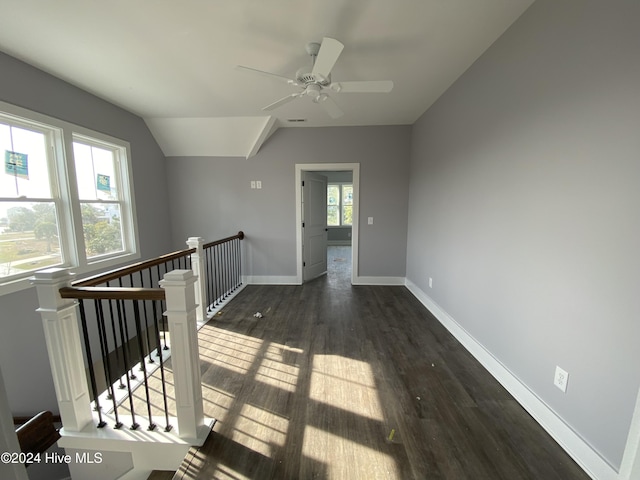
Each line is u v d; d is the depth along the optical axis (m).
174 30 1.99
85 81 2.78
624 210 1.21
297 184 4.49
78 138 3.03
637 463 0.88
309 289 4.41
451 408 1.85
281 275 4.71
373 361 2.40
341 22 1.92
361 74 2.67
